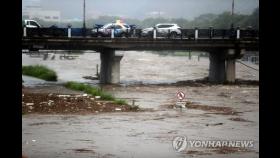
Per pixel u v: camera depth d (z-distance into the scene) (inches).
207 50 3472.0
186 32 3324.3
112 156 1107.9
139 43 3201.3
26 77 3654.0
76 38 3097.9
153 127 1549.0
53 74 3531.0
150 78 3902.6
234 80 3422.7
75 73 4338.1
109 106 2009.1
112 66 3245.6
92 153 1142.3
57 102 2043.6
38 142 1262.3
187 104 2220.7
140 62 5984.3
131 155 1122.7
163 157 1104.2
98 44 3137.3
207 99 2471.7
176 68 5103.3
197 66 5438.0
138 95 2600.9
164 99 2426.2
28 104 1959.9
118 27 3270.2
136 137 1368.1
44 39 3048.7
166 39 3230.8
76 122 1612.9
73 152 1146.0
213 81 3476.9
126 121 1665.8
